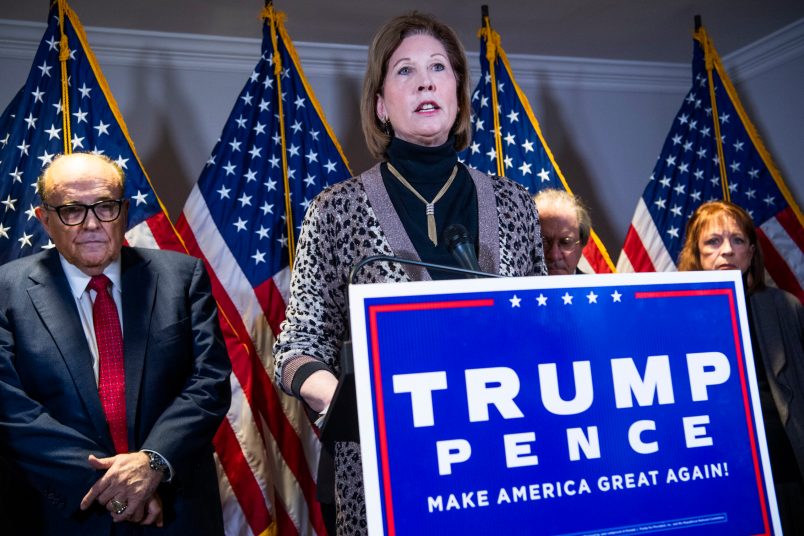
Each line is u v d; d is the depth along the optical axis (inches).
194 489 81.4
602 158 194.2
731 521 36.1
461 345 34.0
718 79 154.0
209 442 83.3
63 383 80.3
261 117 130.6
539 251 60.7
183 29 159.6
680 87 201.5
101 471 76.6
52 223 85.0
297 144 131.1
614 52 188.1
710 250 111.1
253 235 125.7
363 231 56.4
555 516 33.6
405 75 58.6
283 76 133.0
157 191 159.0
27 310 82.6
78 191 84.7
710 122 152.7
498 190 59.7
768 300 106.9
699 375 37.2
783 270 146.9
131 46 159.3
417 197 57.4
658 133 200.2
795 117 180.5
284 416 123.6
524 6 159.0
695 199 150.3
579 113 194.2
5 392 78.8
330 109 173.9
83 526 76.3
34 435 77.2
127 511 75.5
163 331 85.4
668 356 36.9
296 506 121.9
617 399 35.6
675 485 35.6
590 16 165.8
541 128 190.2
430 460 32.7
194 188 125.5
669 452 35.9
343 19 160.4
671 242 148.1
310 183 130.2
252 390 120.0
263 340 123.6
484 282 34.9
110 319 85.0
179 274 90.5
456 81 62.1
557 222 106.4
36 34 153.1
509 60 186.2
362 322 33.1
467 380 33.8
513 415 34.0
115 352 83.7
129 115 159.2
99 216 85.0
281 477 122.0
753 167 150.9
